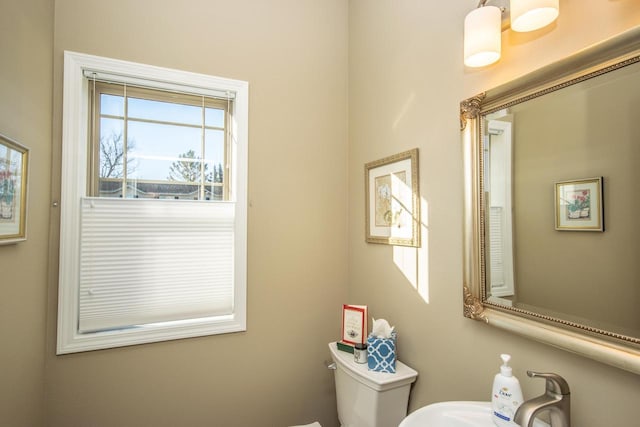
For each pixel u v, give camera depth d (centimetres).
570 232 79
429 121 129
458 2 115
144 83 153
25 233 112
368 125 172
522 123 90
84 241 142
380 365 132
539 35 87
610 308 71
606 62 71
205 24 162
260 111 172
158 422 148
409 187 139
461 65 114
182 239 158
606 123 71
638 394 67
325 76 189
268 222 172
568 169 79
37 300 124
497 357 99
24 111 112
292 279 176
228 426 160
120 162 152
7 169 100
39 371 127
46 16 129
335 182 189
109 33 145
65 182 136
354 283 183
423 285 131
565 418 74
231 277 166
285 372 172
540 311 85
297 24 183
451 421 94
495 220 98
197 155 165
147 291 151
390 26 154
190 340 154
